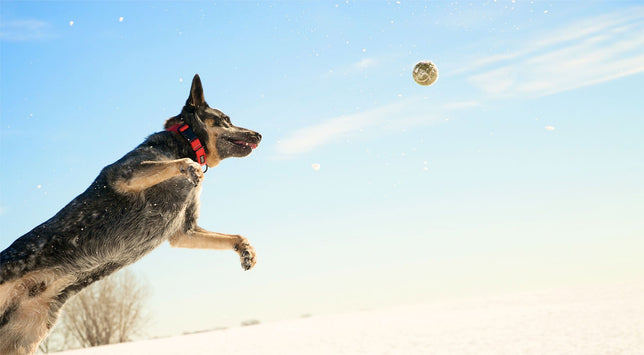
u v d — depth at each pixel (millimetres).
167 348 12336
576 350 6973
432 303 23328
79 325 22438
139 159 4590
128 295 23266
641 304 12047
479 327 10820
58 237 4352
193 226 5094
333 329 13477
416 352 8031
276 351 9391
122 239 4539
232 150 5457
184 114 5262
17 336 4383
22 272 4254
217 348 10984
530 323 10609
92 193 4508
